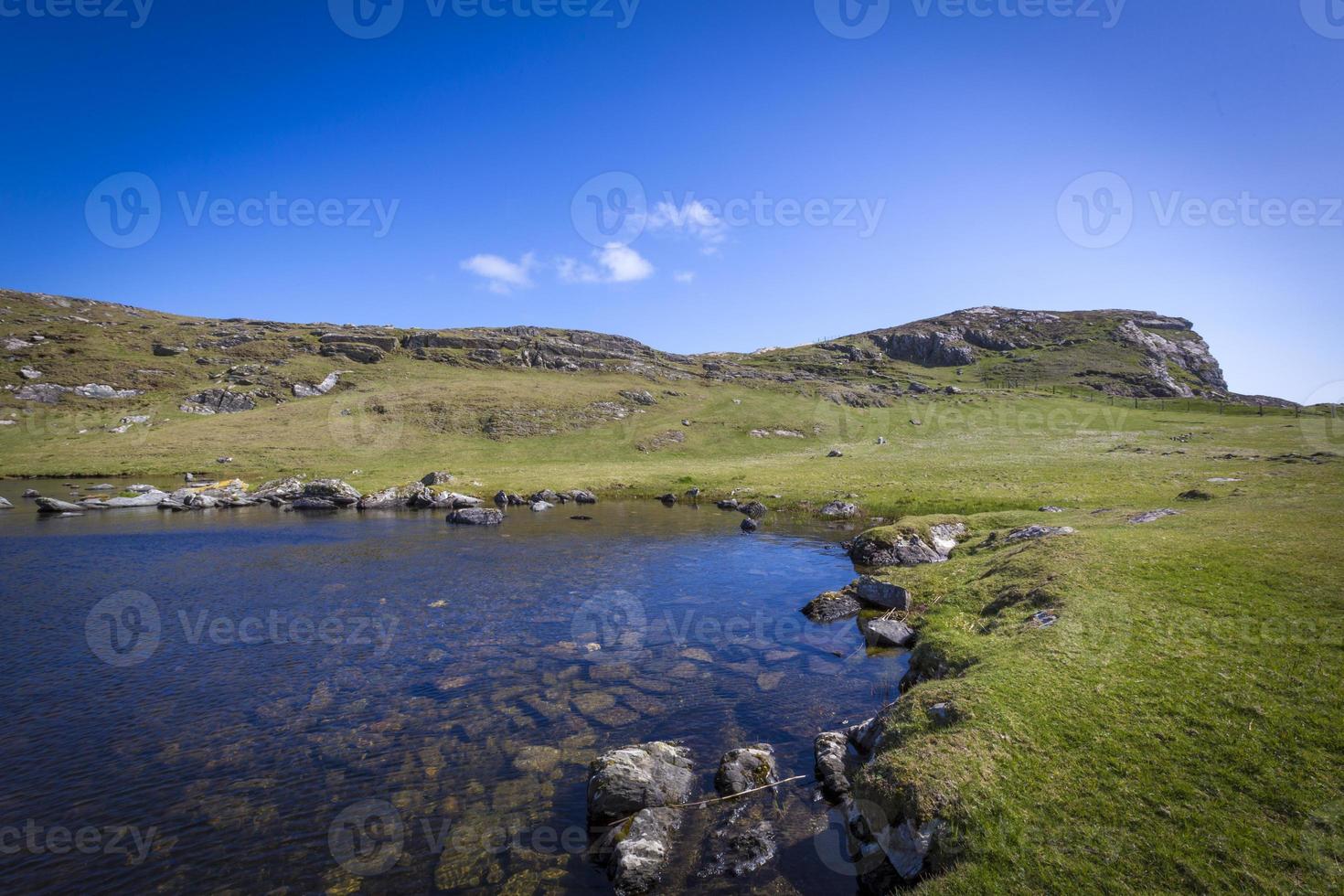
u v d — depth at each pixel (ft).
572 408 339.77
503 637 70.85
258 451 260.01
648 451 288.30
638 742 47.32
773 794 40.16
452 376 396.98
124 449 254.88
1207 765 33.42
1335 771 31.89
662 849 34.58
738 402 385.29
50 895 32.12
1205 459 201.77
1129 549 71.77
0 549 119.55
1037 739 36.78
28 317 423.23
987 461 229.66
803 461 256.32
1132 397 440.45
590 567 106.32
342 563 108.68
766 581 96.78
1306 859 26.73
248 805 39.75
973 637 58.85
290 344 428.15
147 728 49.96
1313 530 73.72
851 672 60.34
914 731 39.83
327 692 56.39
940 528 116.57
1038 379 508.94
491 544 127.03
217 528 145.28
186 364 378.12
